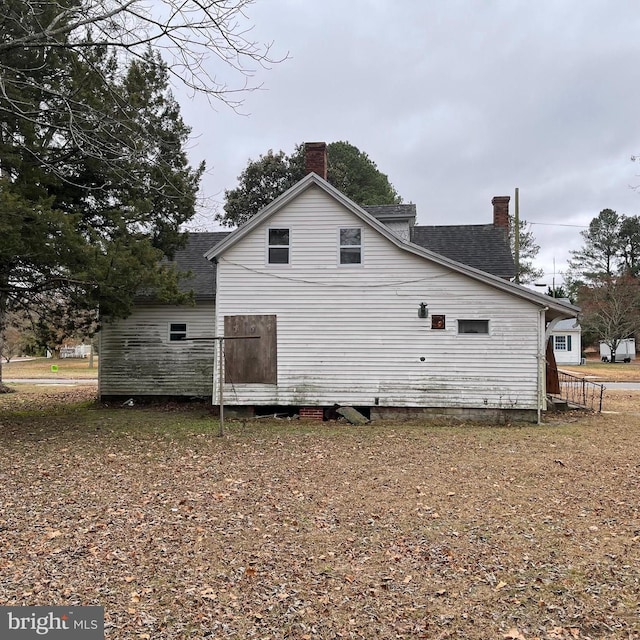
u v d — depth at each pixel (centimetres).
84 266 1191
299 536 639
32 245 1116
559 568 552
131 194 1430
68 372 3669
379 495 800
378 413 1543
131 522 684
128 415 1619
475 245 2014
